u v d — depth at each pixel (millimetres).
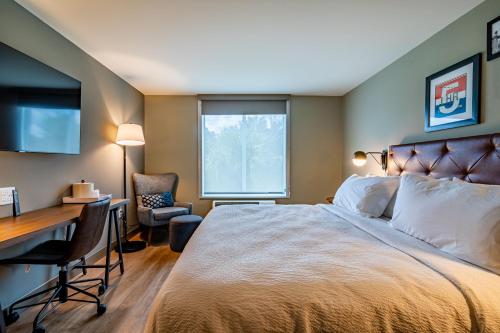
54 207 2197
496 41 1712
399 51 2652
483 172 1698
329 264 1127
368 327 871
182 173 4293
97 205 1851
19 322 1781
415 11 1960
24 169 1967
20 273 1919
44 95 1977
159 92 4145
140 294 2158
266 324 862
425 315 895
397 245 1380
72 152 2295
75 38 2398
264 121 4371
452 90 2059
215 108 4293
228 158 4391
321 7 1926
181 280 1015
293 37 2379
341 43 2490
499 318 896
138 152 4043
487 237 1127
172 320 873
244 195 4355
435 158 2105
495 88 1731
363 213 2143
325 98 4359
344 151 4277
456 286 980
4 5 1791
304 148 4359
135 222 3910
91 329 1712
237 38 2400
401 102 2766
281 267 1105
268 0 1848
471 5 1870
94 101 2863
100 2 1863
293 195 4359
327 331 867
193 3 1876
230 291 938
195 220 3236
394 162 2689
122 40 2441
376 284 970
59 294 2020
